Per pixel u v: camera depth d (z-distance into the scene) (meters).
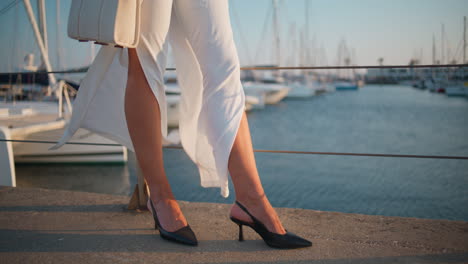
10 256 1.01
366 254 1.02
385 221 1.27
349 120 24.64
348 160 11.43
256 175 1.06
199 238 1.13
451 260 0.98
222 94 1.01
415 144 16.19
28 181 7.68
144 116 1.06
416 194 7.60
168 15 1.05
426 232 1.17
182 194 6.83
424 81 52.19
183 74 1.20
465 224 1.23
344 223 1.26
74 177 8.06
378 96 46.31
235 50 1.05
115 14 0.92
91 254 1.02
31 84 5.19
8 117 4.78
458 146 15.38
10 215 1.34
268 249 1.05
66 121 5.19
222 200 6.40
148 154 1.09
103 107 1.30
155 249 1.05
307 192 7.82
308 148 15.56
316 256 1.00
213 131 1.01
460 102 36.19
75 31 0.96
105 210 1.39
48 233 1.17
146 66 1.04
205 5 1.00
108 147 8.73
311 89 39.69
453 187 8.07
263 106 30.00
